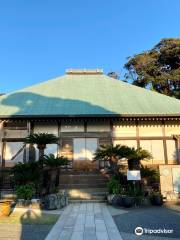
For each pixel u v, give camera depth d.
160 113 18.11
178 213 10.47
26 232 7.49
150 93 22.75
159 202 12.55
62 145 18.53
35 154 18.34
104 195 14.73
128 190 13.31
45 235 7.16
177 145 18.53
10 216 9.81
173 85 35.94
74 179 16.47
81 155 18.47
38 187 13.18
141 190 13.30
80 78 25.75
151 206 12.41
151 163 18.31
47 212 10.76
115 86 23.98
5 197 14.63
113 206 12.41
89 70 26.72
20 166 13.49
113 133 18.73
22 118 17.89
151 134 18.80
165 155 18.47
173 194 14.55
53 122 18.81
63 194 12.93
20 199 11.98
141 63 36.25
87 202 13.72
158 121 18.98
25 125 18.80
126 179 14.18
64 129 18.77
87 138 18.72
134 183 13.19
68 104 19.73
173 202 13.74
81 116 17.73
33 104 19.84
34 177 13.09
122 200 12.23
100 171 17.80
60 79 25.45
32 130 18.61
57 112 18.22
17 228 7.99
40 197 12.72
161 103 20.36
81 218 9.49
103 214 10.27
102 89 23.17
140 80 36.22
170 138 18.73
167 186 14.73
